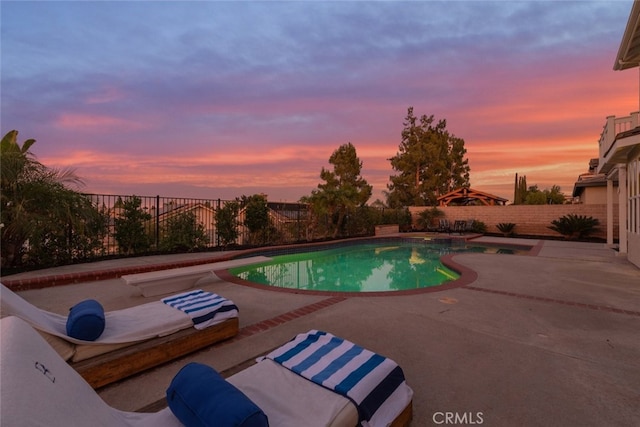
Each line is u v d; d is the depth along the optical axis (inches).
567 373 117.3
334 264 451.5
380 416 78.8
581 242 580.4
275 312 188.1
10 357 44.3
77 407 49.2
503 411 95.3
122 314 135.0
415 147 1400.1
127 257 372.2
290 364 89.8
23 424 35.2
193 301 151.4
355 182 1234.0
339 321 171.9
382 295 225.0
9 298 101.6
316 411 72.0
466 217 846.5
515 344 142.4
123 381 111.7
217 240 473.4
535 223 749.9
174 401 69.9
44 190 287.3
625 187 405.4
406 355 131.3
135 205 382.9
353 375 83.4
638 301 208.8
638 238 324.5
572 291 234.8
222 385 68.9
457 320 173.3
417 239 687.7
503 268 324.8
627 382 111.4
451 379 112.8
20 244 295.1
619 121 380.8
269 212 551.2
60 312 188.5
